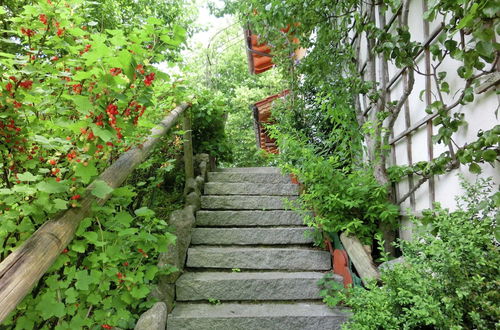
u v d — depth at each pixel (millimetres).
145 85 1653
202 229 3404
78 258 1883
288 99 5191
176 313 2490
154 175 3781
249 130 13422
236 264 3061
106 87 1426
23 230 1498
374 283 1829
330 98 3564
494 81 1577
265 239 3375
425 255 1628
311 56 3957
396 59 2338
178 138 4152
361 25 2934
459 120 1893
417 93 2586
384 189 2697
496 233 1416
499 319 1303
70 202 1534
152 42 1729
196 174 4484
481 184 1785
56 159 1583
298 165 3486
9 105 1525
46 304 1509
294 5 3652
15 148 1593
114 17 4801
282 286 2740
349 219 2881
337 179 2938
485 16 1541
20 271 1135
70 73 1629
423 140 2502
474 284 1379
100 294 1850
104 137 1327
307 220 3037
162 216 3818
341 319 2420
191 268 3076
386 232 2775
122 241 2053
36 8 1679
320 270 3064
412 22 2646
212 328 2398
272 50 5387
